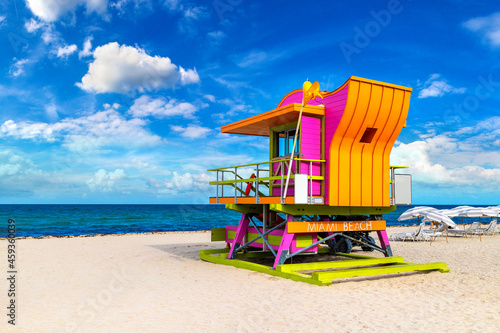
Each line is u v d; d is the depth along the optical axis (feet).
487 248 56.13
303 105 29.96
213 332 18.19
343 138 31.50
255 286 28.04
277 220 39.06
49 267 37.01
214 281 29.84
